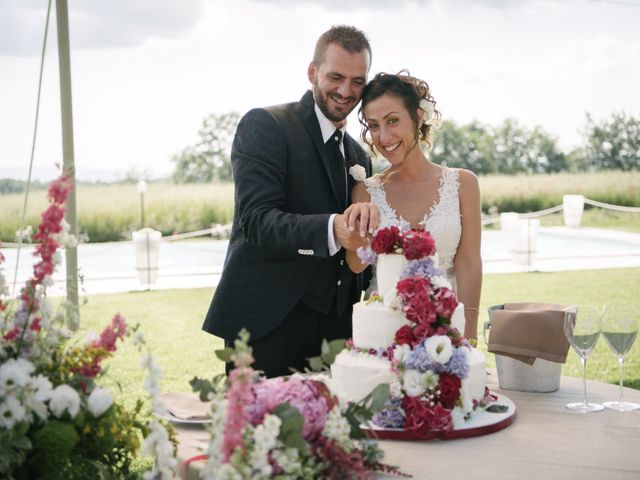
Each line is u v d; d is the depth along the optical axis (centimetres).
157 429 173
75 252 400
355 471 170
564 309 274
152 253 1281
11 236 1959
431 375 210
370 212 253
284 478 155
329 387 183
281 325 304
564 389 268
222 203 2292
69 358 186
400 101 314
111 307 1064
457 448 205
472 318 331
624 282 1207
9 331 179
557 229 2041
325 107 304
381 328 226
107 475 176
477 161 2914
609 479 183
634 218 2478
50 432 166
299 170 301
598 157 2894
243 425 152
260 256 302
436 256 229
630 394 261
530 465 192
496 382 282
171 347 834
